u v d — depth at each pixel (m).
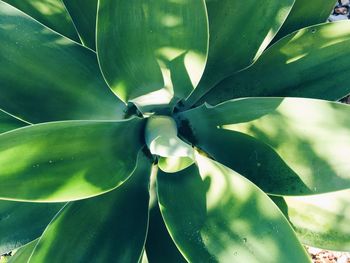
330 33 0.54
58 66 0.52
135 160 0.52
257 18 0.53
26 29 0.51
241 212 0.45
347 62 0.55
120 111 0.58
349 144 0.45
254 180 0.51
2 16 0.50
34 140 0.40
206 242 0.46
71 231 0.47
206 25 0.47
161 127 0.52
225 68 0.57
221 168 0.47
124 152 0.50
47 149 0.42
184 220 0.48
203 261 0.45
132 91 0.53
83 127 0.43
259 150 0.51
